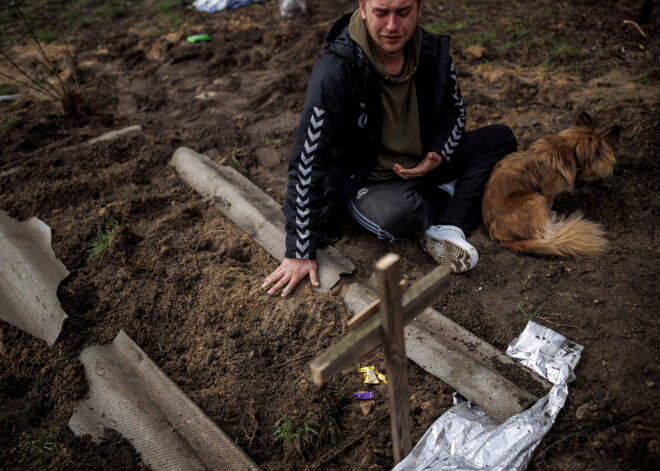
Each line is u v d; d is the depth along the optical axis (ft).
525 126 14.55
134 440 8.18
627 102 14.96
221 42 21.13
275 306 10.08
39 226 12.34
